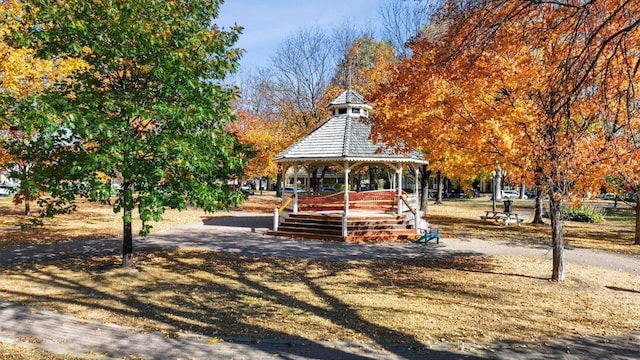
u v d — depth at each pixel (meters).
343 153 18.52
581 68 6.41
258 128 34.25
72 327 6.84
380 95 10.80
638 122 8.03
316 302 8.68
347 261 13.20
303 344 6.34
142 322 7.23
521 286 10.11
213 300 8.71
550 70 8.09
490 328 7.17
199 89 9.55
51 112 7.86
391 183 26.70
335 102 21.56
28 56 12.65
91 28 9.38
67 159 9.27
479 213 31.38
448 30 8.30
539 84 8.64
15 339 6.21
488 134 9.23
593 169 8.87
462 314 7.93
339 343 6.41
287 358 5.82
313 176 26.92
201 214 28.78
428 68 9.12
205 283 10.18
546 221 26.38
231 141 10.07
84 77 10.01
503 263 13.00
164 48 9.59
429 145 10.30
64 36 9.37
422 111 9.95
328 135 20.23
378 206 20.33
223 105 10.52
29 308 7.73
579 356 6.08
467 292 9.55
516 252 15.10
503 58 8.99
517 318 7.73
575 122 8.60
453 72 8.65
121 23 9.12
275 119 38.91
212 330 6.92
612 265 13.11
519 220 24.61
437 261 13.29
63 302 8.23
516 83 9.02
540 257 14.16
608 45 6.75
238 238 17.84
